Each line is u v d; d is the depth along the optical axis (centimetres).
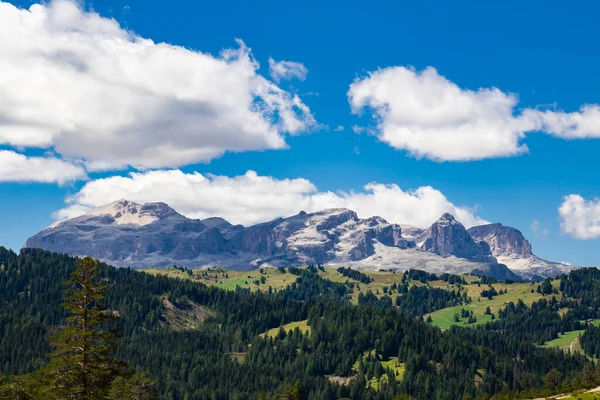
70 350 9606
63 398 9412
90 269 9781
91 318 9712
